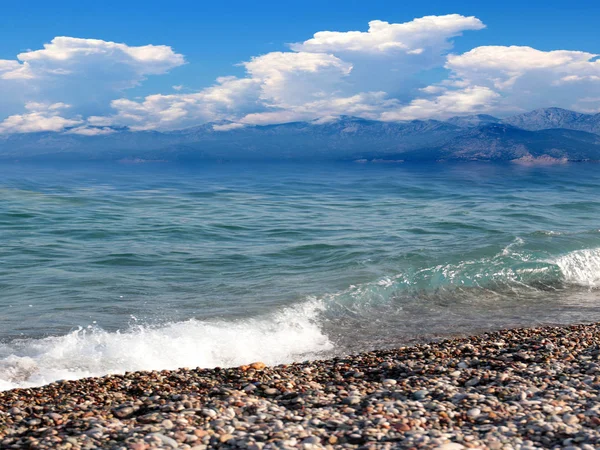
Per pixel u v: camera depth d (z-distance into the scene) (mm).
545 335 14461
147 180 140125
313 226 40969
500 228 38812
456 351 12789
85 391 10383
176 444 6910
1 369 12836
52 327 16531
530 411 8008
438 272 23703
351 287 21359
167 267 25734
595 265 25891
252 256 28422
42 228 38250
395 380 10406
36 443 7031
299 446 6777
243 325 16875
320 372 11609
